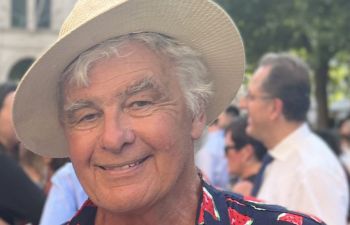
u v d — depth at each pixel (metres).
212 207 0.52
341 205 1.02
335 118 6.53
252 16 5.35
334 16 4.83
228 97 0.59
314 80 6.12
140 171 0.48
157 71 0.49
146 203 0.49
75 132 0.49
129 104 0.48
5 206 1.12
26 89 0.52
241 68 0.56
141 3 0.47
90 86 0.48
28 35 9.65
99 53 0.48
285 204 1.05
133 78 0.48
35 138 0.58
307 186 1.03
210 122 0.60
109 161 0.48
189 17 0.50
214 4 0.51
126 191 0.48
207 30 0.52
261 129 1.13
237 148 1.49
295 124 1.11
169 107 0.49
